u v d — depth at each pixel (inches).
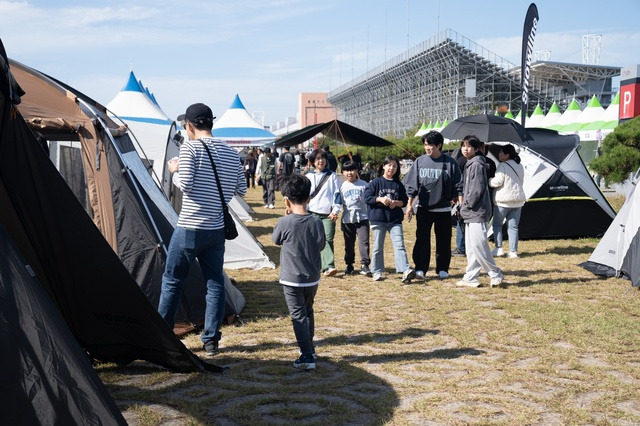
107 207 258.8
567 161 526.9
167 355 197.3
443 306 297.4
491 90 2881.4
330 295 324.8
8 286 128.4
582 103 2935.5
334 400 180.7
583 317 271.9
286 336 249.1
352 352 228.1
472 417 168.9
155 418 164.7
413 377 199.8
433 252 469.7
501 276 340.8
